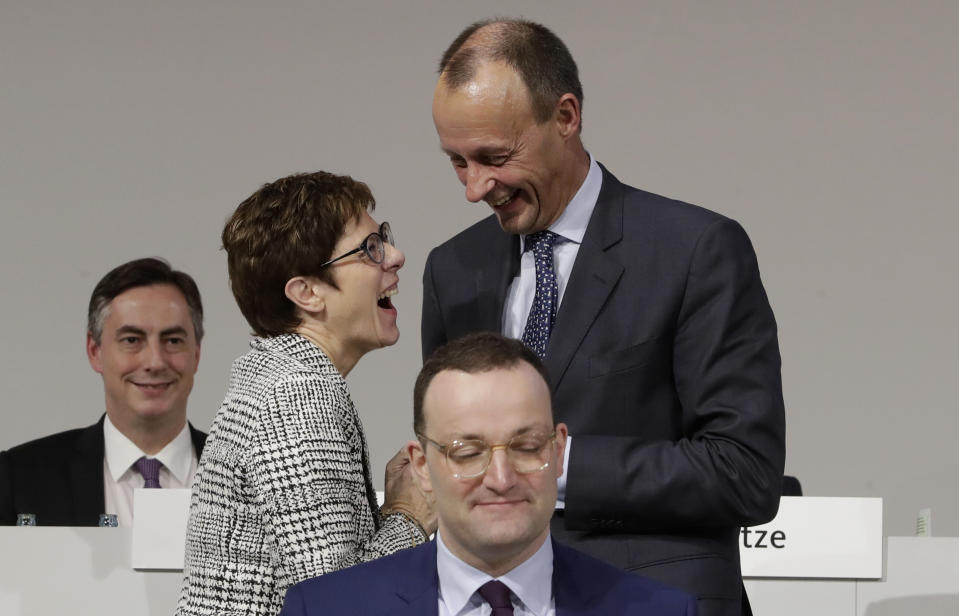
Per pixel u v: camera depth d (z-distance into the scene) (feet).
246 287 22.71
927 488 47.26
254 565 20.35
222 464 20.72
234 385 21.62
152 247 50.14
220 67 50.49
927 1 48.24
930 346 47.60
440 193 49.90
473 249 25.70
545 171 22.89
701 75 49.16
